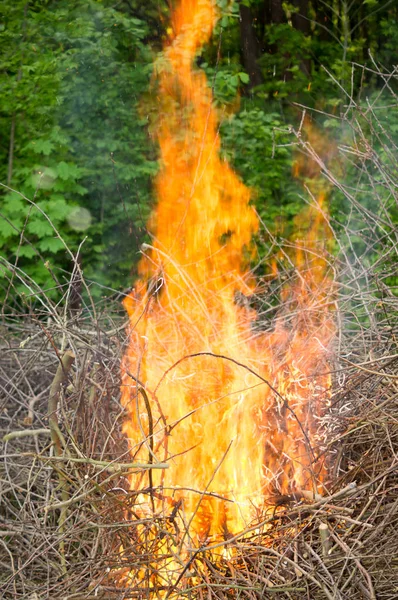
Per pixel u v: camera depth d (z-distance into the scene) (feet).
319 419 10.57
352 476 9.84
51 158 25.84
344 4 30.83
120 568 9.25
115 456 9.91
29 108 24.86
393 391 10.48
